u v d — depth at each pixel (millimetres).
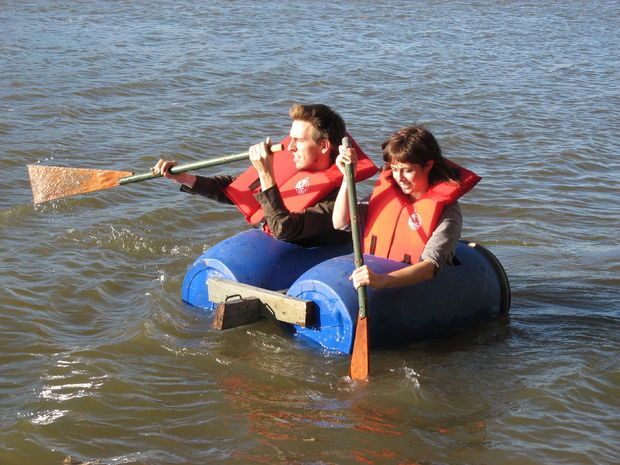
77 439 9219
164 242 15484
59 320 12141
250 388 10438
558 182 20297
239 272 12102
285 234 11453
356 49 37938
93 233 15578
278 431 9477
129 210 16859
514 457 9039
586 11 57906
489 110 27750
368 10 51875
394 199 11500
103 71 29750
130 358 11078
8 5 45375
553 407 10062
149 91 27469
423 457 9031
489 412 9953
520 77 33844
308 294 11438
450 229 11047
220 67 31703
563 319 12633
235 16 46000
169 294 13016
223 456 8969
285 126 24422
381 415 9859
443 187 11180
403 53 37750
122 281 13617
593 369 11016
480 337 11930
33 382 10391
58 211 16609
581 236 16656
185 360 11078
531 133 24906
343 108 27000
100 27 39906
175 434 9391
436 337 11781
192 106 25922
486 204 18328
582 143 23828
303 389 10438
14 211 16344
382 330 11219
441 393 10367
